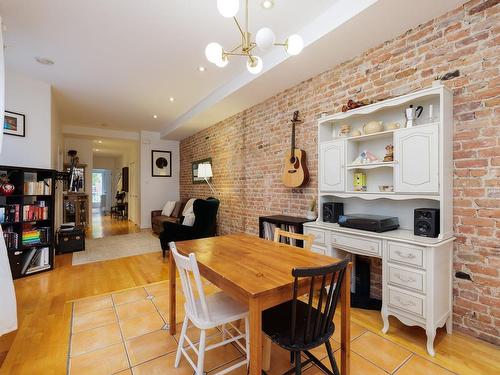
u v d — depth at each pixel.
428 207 2.09
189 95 4.12
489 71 1.74
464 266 1.86
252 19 2.25
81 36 2.51
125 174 9.19
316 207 2.92
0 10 2.11
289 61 2.65
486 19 1.75
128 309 2.35
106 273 3.32
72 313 2.27
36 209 3.35
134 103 4.49
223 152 4.94
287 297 1.24
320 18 2.22
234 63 3.05
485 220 1.76
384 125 2.32
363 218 2.16
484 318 1.78
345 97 2.64
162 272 3.36
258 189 3.96
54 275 3.25
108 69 3.21
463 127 1.85
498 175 1.71
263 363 1.55
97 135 6.39
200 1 2.04
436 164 1.80
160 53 2.83
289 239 2.84
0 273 1.75
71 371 1.55
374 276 2.43
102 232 6.22
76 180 6.82
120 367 1.59
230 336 1.82
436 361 1.62
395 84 2.23
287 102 3.38
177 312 2.29
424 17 1.98
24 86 3.37
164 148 6.99
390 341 1.83
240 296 1.23
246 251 1.77
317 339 1.25
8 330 1.77
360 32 2.16
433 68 2.00
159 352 1.74
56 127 4.57
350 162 2.44
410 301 1.77
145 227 6.73
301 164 3.03
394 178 2.04
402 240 1.80
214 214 4.06
